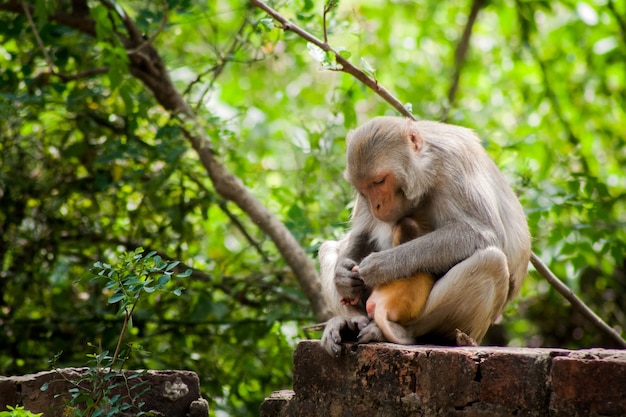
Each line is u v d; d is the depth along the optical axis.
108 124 12.98
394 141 8.05
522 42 18.52
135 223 12.81
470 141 8.62
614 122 19.56
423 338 8.00
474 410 6.09
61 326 12.27
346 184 12.73
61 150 12.82
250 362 12.41
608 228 14.00
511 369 5.99
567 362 5.73
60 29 12.13
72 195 12.87
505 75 20.30
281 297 12.71
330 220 12.66
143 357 11.77
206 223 14.19
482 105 19.75
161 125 13.26
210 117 12.65
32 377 7.25
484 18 21.22
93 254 13.09
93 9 10.62
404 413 6.40
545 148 15.80
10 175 12.63
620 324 15.90
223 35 16.97
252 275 12.79
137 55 11.98
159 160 12.63
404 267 7.64
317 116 18.75
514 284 8.77
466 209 8.07
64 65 12.50
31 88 12.62
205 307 12.23
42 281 12.68
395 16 21.36
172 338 12.33
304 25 11.64
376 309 7.29
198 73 14.42
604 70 18.73
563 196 12.38
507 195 8.88
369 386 6.60
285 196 13.65
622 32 18.48
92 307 12.24
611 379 5.59
